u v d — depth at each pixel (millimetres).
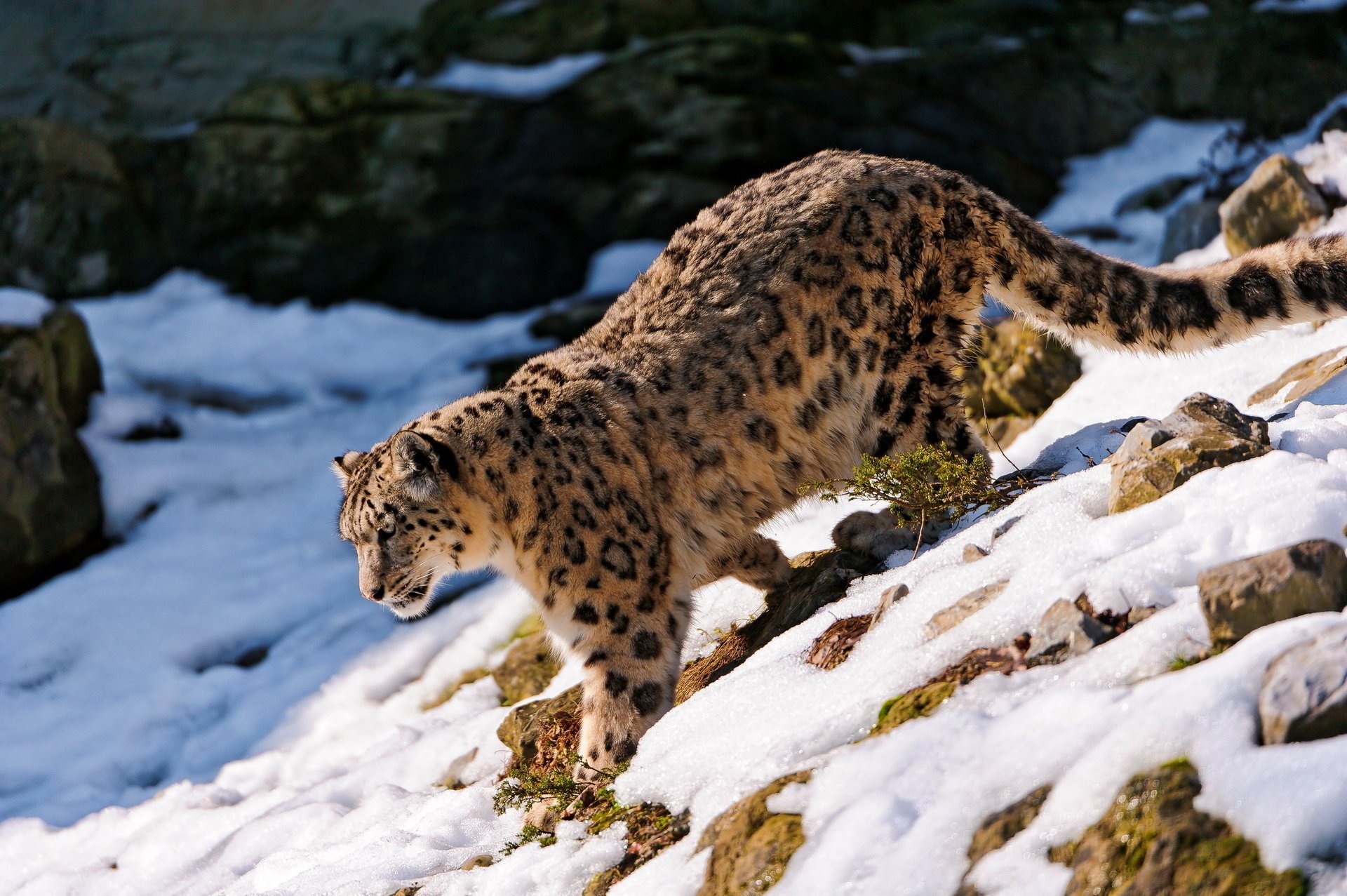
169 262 41344
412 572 16109
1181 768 9188
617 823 12758
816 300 15977
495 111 40219
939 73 39625
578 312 36719
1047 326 16719
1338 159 23109
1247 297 15617
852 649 13258
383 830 16094
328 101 41500
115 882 18188
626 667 15281
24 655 25984
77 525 29234
